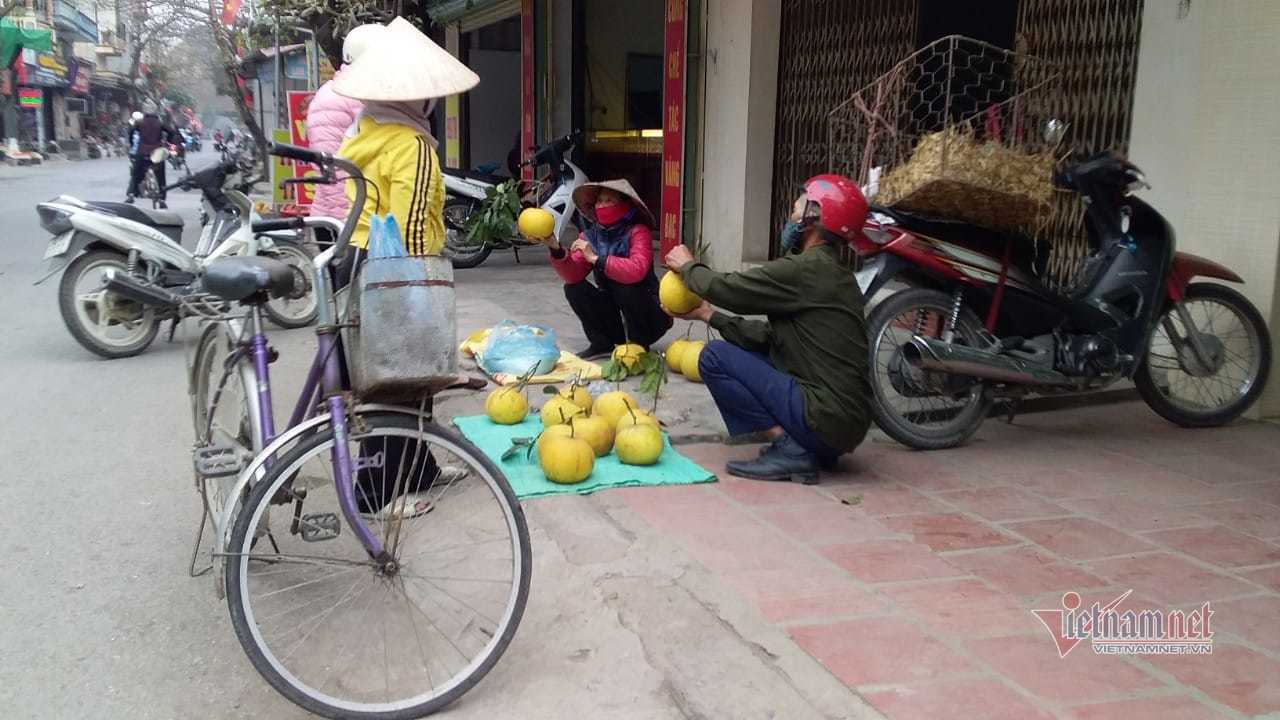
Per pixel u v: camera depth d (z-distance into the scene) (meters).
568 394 4.71
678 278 4.41
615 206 5.95
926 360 4.38
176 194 23.28
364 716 2.56
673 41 9.47
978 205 4.30
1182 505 4.01
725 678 2.73
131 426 5.29
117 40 54.91
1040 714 2.52
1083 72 6.02
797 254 4.24
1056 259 6.04
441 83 3.72
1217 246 5.26
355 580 3.30
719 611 3.06
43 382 6.16
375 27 3.96
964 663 2.76
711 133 9.23
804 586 3.23
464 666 2.75
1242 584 3.29
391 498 3.05
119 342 6.82
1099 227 4.83
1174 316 5.30
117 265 6.71
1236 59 5.08
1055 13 6.15
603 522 3.76
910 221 4.45
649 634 2.97
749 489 4.13
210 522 3.98
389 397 2.69
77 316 6.60
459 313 8.17
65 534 3.86
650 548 3.52
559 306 8.59
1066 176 4.71
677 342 6.08
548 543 3.59
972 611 3.07
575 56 12.58
